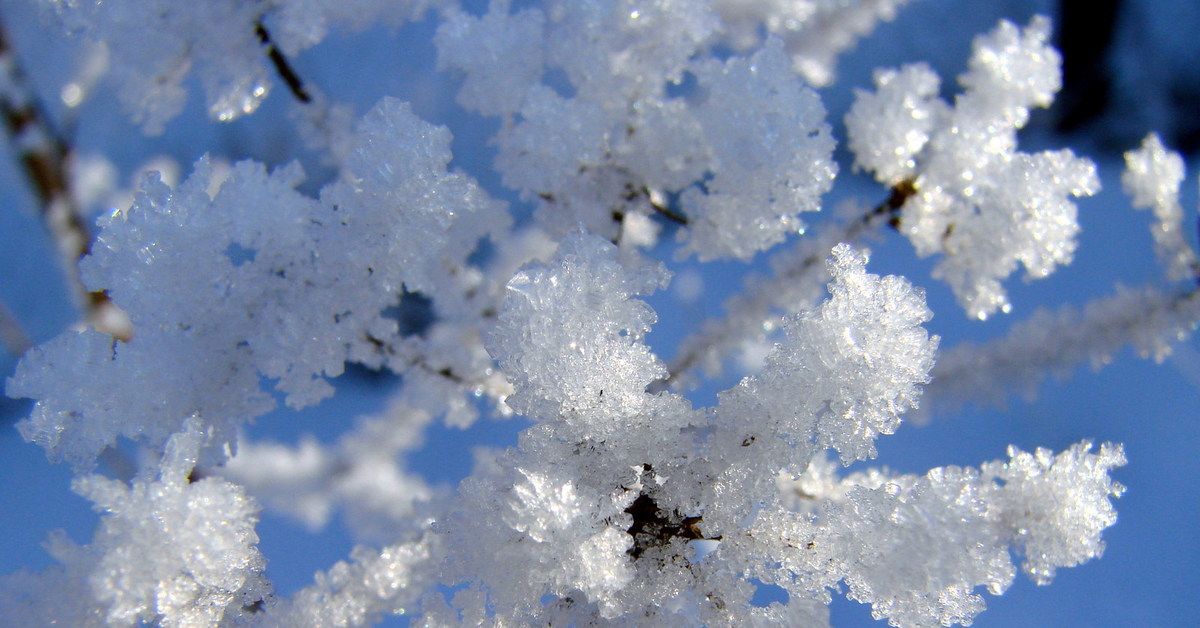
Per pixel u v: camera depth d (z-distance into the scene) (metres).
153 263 0.21
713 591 0.21
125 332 0.33
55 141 0.37
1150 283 0.26
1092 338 0.26
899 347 0.20
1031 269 0.24
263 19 0.24
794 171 0.23
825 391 0.20
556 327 0.20
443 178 0.22
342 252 0.22
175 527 0.20
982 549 0.20
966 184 0.24
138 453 0.30
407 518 0.24
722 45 0.33
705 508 0.21
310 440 0.39
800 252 0.26
